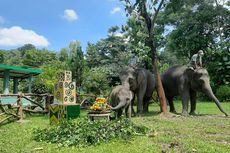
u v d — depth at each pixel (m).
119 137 7.33
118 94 11.41
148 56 16.05
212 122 10.44
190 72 13.14
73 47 47.25
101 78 27.59
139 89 13.53
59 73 11.76
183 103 13.22
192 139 7.28
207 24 31.94
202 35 32.09
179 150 6.20
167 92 14.67
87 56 47.47
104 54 48.06
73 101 11.48
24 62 59.34
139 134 7.85
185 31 32.25
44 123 11.07
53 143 7.09
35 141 7.41
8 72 17.83
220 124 9.91
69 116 10.56
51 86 20.80
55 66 38.50
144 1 13.79
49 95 14.77
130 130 7.77
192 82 13.12
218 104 12.67
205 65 29.27
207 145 6.54
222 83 27.81
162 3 13.85
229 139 7.33
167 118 11.92
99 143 6.83
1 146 6.82
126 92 11.51
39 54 61.44
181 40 32.28
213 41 31.72
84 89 27.17
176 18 33.78
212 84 27.33
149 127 9.23
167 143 6.95
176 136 7.81
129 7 14.25
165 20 32.72
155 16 14.00
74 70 26.78
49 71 25.61
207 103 21.80
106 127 7.64
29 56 61.19
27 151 6.29
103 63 46.12
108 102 12.69
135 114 13.41
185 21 31.94
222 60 27.91
